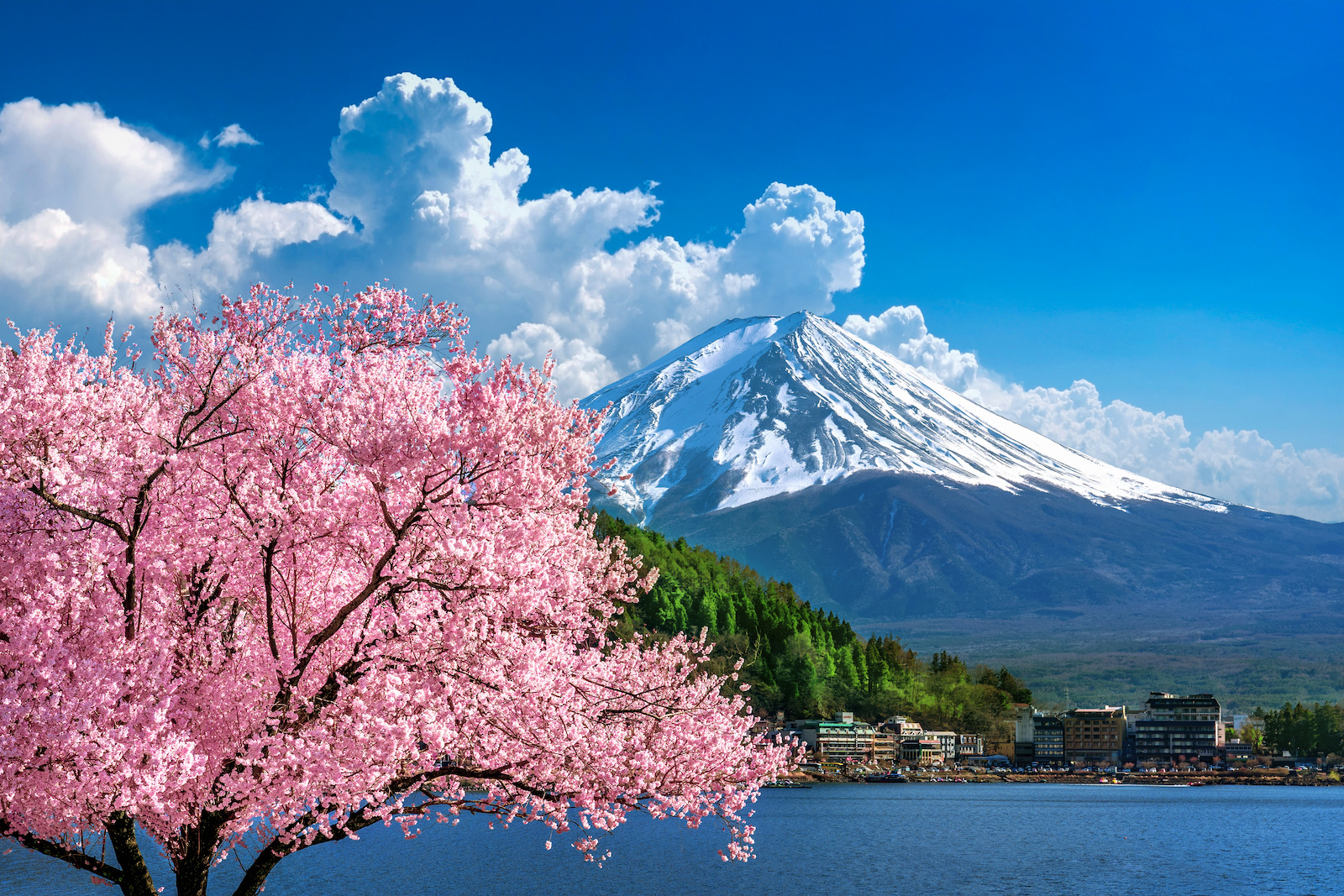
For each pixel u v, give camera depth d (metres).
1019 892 71.44
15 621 13.18
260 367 15.92
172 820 14.33
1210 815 146.50
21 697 12.64
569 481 16.58
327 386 15.57
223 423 16.03
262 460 15.86
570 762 16.28
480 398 14.98
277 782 14.16
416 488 15.04
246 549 15.83
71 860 14.59
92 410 15.56
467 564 14.88
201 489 15.68
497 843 84.25
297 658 15.95
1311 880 79.88
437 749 14.82
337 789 14.40
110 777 12.76
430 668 15.26
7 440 14.69
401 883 63.81
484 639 15.16
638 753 17.31
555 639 16.89
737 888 66.56
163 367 16.73
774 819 123.88
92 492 14.57
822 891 67.38
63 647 13.29
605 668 18.70
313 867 69.44
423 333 18.39
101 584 14.49
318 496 15.42
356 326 17.81
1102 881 77.25
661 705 18.02
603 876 69.50
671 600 156.50
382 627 15.66
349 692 15.08
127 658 14.06
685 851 82.88
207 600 16.00
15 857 61.66
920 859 86.19
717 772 17.92
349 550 16.06
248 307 17.12
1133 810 153.38
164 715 13.06
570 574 16.77
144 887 14.84
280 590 16.28
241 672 15.34
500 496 15.45
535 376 16.12
